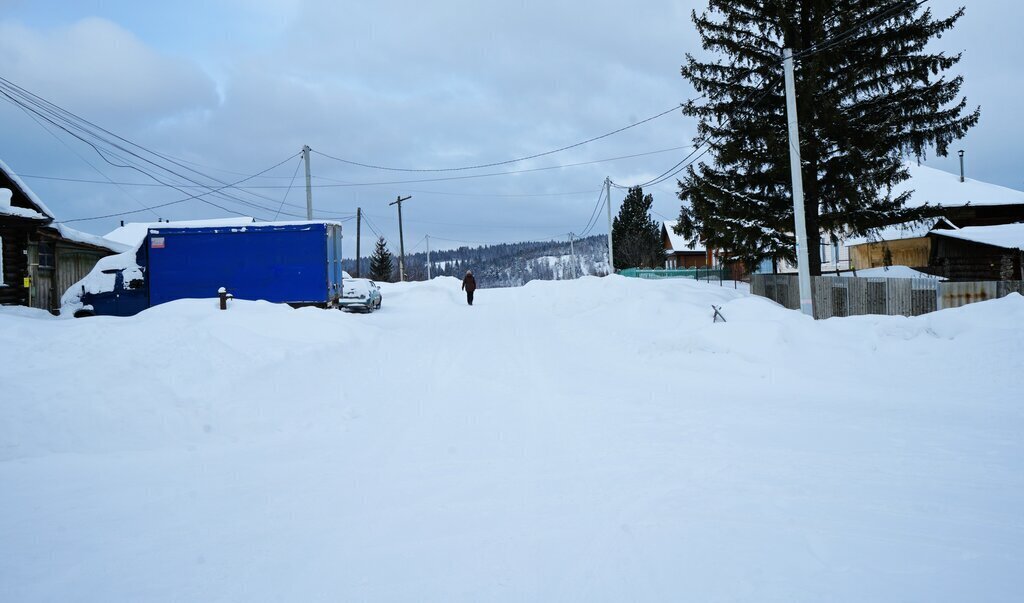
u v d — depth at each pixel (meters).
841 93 17.25
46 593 3.14
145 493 4.83
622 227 56.84
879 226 17.91
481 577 3.29
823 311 17.09
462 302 31.03
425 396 8.95
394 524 4.11
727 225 18.31
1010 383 8.70
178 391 7.32
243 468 5.56
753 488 4.71
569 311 22.78
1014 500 4.39
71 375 6.92
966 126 16.89
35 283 19.20
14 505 4.53
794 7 17.86
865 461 5.43
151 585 3.23
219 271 20.38
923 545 3.62
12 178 15.52
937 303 14.48
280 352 9.60
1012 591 3.04
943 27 16.81
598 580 3.22
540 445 6.19
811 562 3.39
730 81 18.53
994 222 30.28
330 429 7.16
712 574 3.26
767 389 9.26
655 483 4.88
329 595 3.10
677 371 10.89
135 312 20.38
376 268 73.69
